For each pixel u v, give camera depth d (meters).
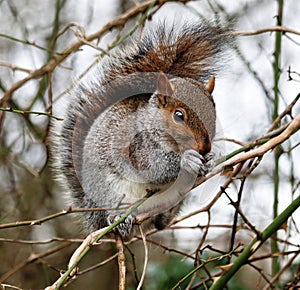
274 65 7.40
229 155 5.65
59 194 9.83
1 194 9.46
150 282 9.08
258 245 5.30
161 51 6.89
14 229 9.67
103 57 7.23
